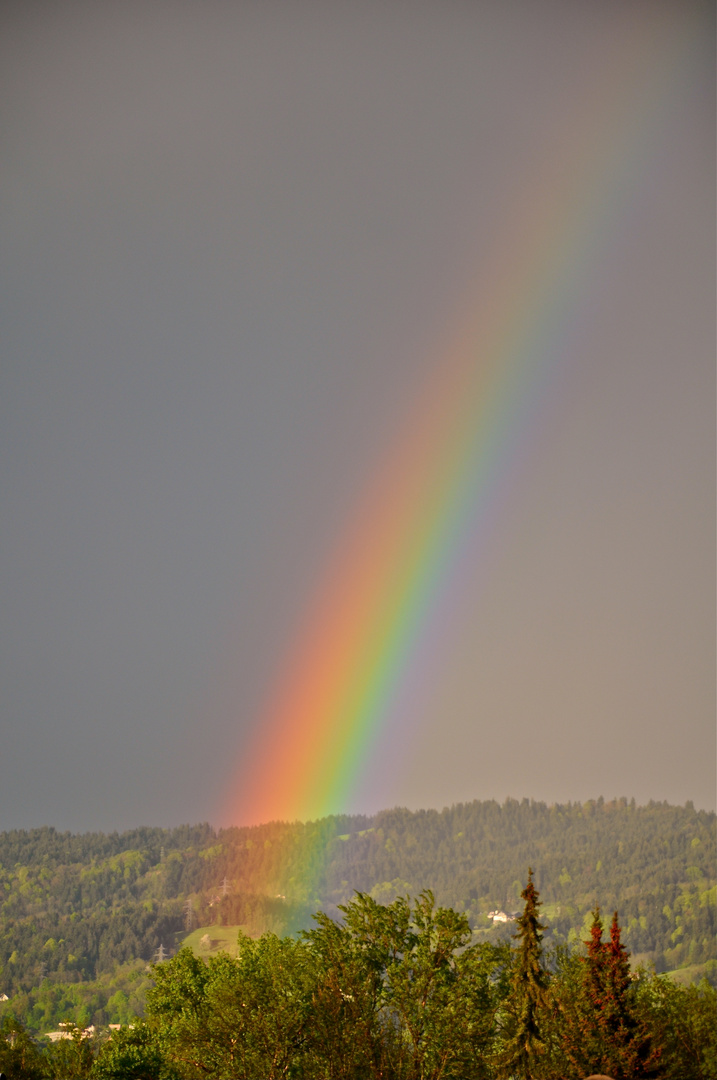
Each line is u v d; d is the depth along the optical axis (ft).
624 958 437.17
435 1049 433.89
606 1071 412.98
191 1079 428.15
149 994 547.49
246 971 481.87
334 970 437.58
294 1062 431.84
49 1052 592.60
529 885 459.73
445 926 461.37
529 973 449.48
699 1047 447.42
